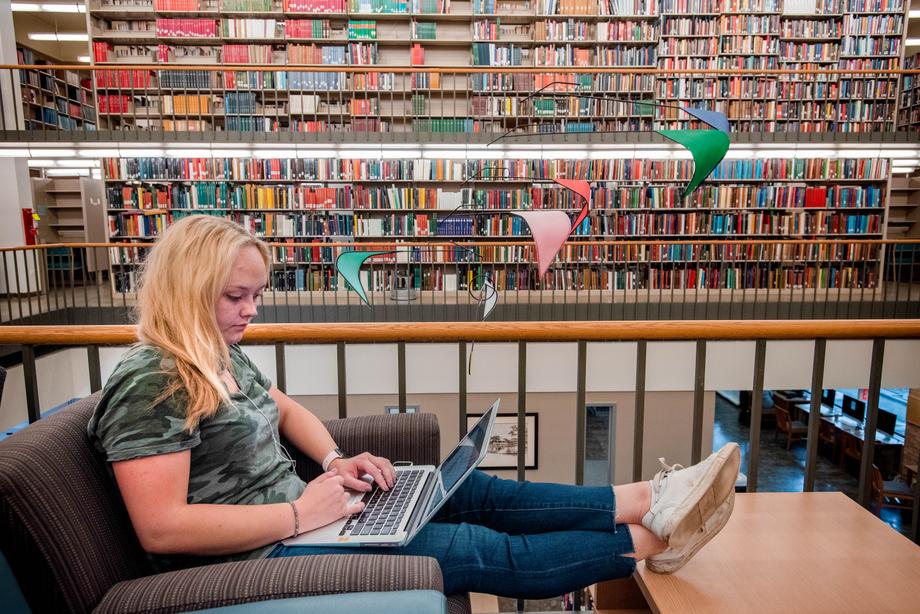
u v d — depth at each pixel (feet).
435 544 3.27
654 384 21.08
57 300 20.33
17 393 17.99
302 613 2.26
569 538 3.39
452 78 24.67
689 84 24.52
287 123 24.63
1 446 2.60
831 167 24.41
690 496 3.28
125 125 23.99
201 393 2.85
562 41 24.20
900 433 28.81
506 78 24.14
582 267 24.31
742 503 4.39
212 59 24.34
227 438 3.07
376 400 22.33
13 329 4.47
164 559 2.96
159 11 23.31
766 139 21.26
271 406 3.65
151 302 3.01
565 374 21.01
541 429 23.07
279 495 3.26
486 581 3.27
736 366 20.99
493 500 3.72
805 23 25.00
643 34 24.45
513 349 20.76
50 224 28.04
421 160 23.48
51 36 30.35
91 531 2.67
